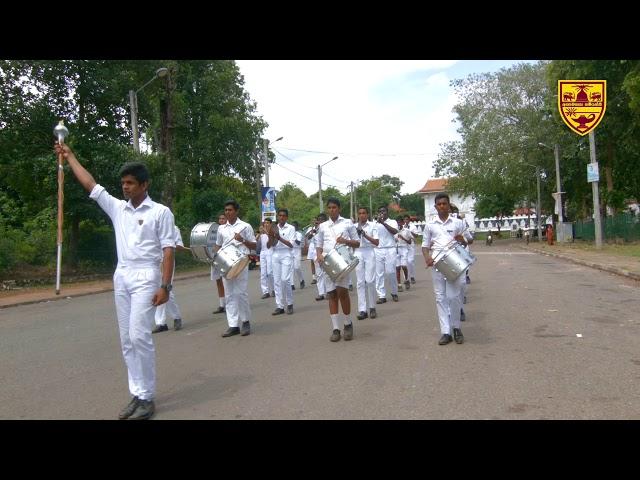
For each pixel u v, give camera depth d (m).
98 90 21.66
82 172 5.18
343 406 5.01
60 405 5.35
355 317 10.10
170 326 9.87
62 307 13.80
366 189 88.56
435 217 7.56
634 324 8.41
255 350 7.53
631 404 4.81
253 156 35.62
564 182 40.88
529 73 41.47
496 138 41.53
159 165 24.03
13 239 22.11
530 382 5.53
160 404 5.30
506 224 69.69
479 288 13.59
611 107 27.06
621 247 28.27
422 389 5.42
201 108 32.28
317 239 8.16
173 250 5.12
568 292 12.34
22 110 20.38
